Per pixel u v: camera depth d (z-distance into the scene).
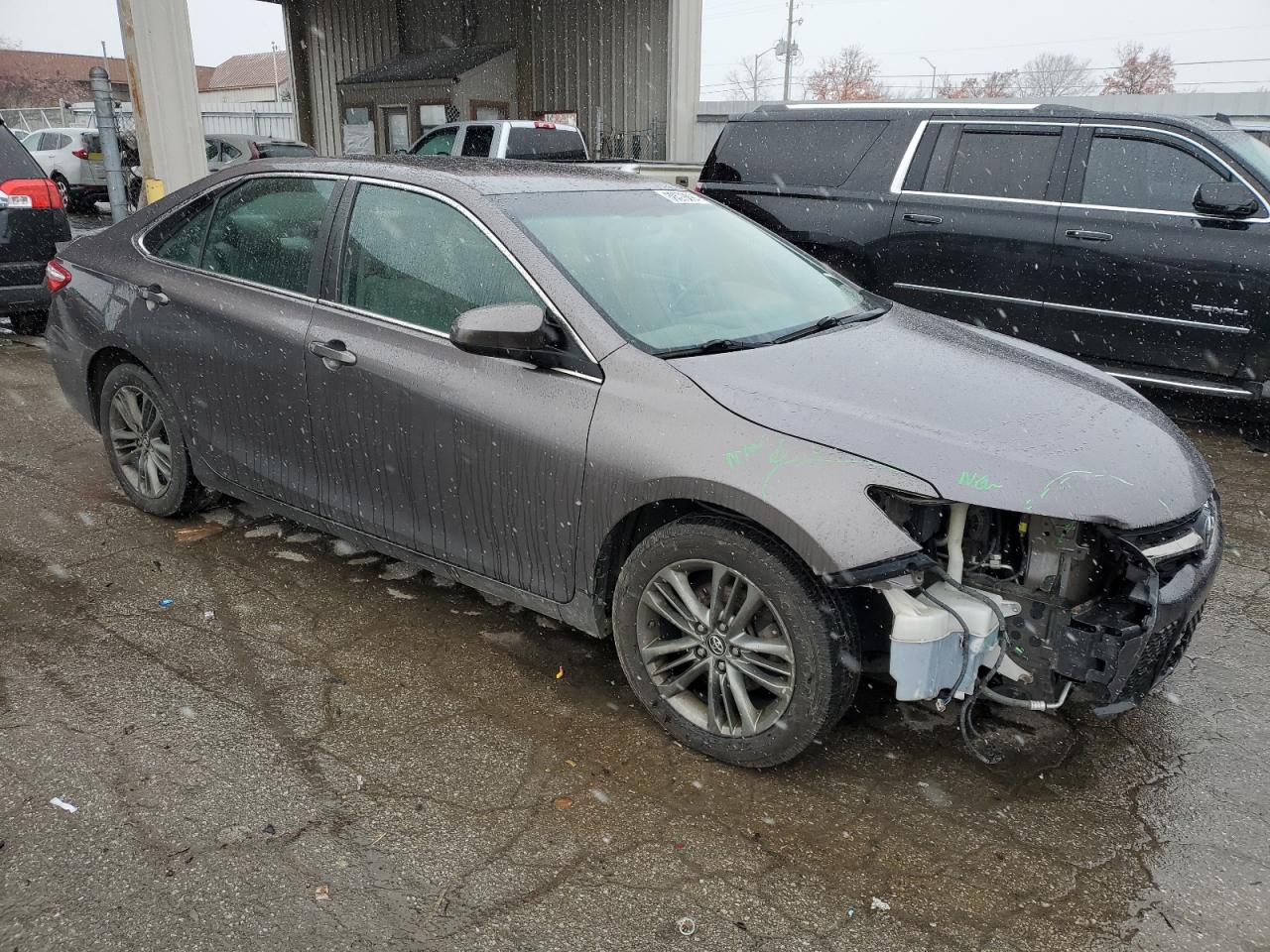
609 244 3.28
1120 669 2.45
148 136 10.27
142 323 4.05
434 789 2.63
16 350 7.85
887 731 2.97
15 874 2.27
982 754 2.86
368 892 2.25
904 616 2.48
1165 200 5.94
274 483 3.77
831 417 2.62
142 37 9.99
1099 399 2.98
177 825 2.45
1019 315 6.42
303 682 3.14
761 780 2.71
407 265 3.32
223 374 3.78
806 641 2.52
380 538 3.48
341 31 22.80
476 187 3.29
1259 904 2.28
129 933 2.11
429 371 3.15
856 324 3.42
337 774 2.68
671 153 15.76
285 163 3.79
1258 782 2.75
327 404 3.43
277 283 3.67
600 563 2.90
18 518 4.42
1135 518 2.43
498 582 3.18
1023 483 2.41
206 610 3.62
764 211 7.33
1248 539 4.54
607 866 2.36
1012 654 2.59
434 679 3.19
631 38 18.44
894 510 2.47
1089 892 2.31
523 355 2.91
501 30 20.19
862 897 2.28
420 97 19.77
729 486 2.53
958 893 2.30
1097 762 2.83
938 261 6.62
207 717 2.93
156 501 4.35
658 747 2.86
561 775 2.71
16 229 7.21
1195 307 5.80
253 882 2.27
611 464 2.75
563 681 3.21
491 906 2.22
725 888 2.30
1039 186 6.31
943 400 2.78
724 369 2.83
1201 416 6.61
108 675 3.14
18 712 2.91
